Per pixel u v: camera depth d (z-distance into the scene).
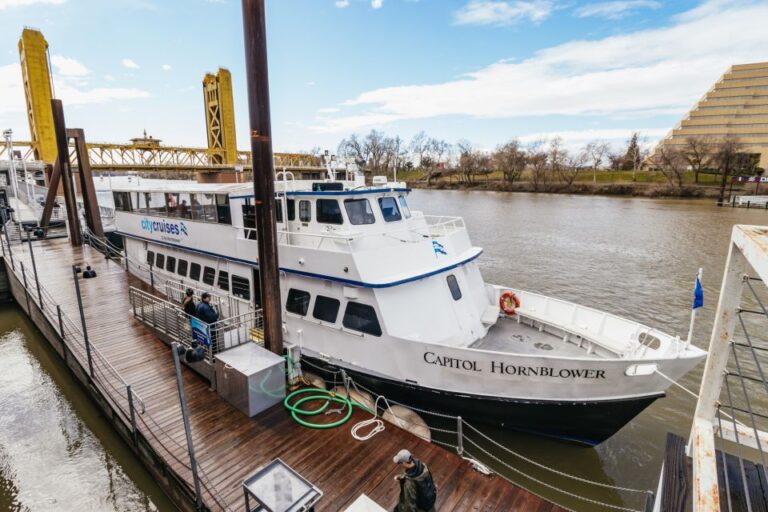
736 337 17.91
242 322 12.30
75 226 26.67
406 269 10.40
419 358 9.45
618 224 48.47
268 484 5.53
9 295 22.45
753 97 139.38
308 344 11.25
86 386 11.84
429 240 11.25
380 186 12.32
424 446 8.34
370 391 10.30
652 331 9.77
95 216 26.78
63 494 9.21
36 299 16.94
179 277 16.08
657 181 96.62
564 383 8.72
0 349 16.62
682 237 40.12
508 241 39.59
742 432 4.29
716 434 4.41
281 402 9.78
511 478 9.88
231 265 13.24
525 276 28.22
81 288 18.22
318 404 9.66
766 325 18.98
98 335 13.56
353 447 8.30
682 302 22.88
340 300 10.39
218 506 6.97
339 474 7.60
